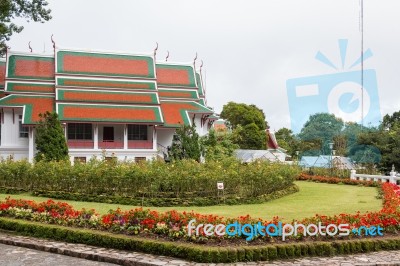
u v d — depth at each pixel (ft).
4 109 136.67
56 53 147.54
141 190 72.84
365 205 72.84
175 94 159.63
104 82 148.36
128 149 144.66
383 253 42.65
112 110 142.92
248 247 39.22
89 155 140.36
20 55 147.02
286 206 70.49
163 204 69.26
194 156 131.85
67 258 40.98
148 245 40.83
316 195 88.53
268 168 83.97
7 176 87.15
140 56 156.87
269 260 39.17
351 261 39.42
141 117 143.64
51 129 115.65
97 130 141.38
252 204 72.79
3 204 55.06
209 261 37.68
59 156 114.52
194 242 40.88
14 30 141.38
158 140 154.30
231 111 258.57
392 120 224.12
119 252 41.27
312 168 142.31
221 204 71.41
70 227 47.44
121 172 73.77
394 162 156.56
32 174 83.20
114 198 72.33
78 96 142.61
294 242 41.88
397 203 61.16
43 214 51.03
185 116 153.28
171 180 71.67
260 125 260.21
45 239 46.96
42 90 143.54
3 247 45.06
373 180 117.19
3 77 148.25
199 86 172.04
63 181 79.61
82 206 68.39
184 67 165.58
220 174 74.38
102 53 152.97
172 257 39.40
